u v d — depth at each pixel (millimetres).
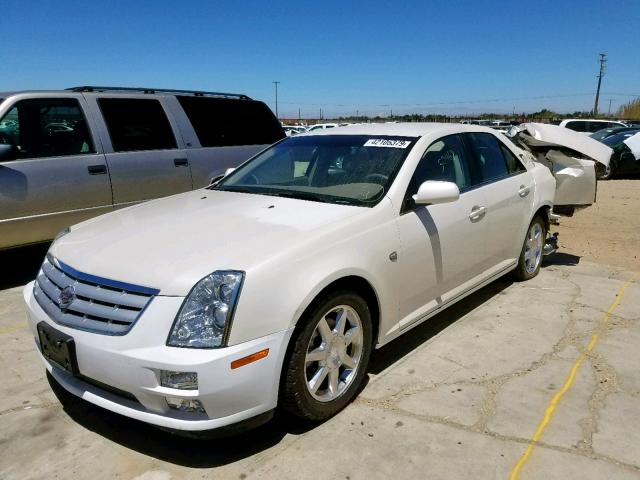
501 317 4355
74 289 2662
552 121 34562
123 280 2543
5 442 2760
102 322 2529
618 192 11922
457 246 3828
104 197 5621
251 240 2781
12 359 3676
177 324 2393
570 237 7309
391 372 3459
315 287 2678
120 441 2768
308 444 2725
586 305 4605
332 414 2947
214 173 6609
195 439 2570
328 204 3367
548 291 4961
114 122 5785
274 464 2574
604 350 3760
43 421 2939
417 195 3375
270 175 4082
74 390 2676
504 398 3135
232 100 7086
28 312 2975
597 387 3256
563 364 3553
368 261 3037
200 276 2473
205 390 2348
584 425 2863
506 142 4836
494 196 4297
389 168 3578
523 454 2627
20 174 5027
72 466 2580
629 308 4539
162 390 2367
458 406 3053
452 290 3941
